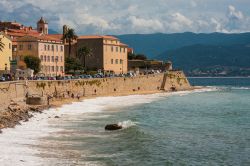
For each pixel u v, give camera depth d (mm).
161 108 129250
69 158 56844
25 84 121062
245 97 184625
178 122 96250
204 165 55688
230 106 139625
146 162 56312
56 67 195500
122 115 106500
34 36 184375
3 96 101250
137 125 87688
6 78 123625
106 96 169125
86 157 57844
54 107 116500
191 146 67375
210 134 79312
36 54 183125
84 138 71188
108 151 62031
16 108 96312
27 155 57219
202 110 125188
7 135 70375
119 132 77500
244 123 95562
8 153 57594
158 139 72625
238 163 56875
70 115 102500
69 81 148250
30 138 69188
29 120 88375
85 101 142875
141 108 127250
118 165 54250
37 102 116188
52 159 55781
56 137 71312
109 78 178875
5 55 157750
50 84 136125
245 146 68000
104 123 88938
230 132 82125
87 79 161500
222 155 61438
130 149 63656
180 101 159000
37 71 176625
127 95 181625
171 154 61344
